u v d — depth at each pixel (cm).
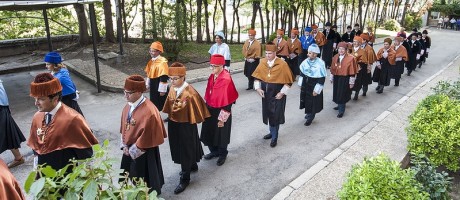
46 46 1605
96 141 434
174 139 526
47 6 971
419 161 517
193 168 598
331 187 534
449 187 527
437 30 3850
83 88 1082
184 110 507
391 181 367
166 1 1891
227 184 569
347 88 861
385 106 995
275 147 705
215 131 604
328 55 1576
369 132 747
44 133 402
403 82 1305
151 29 1395
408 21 3750
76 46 1634
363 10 3831
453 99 713
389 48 1099
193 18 1656
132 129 443
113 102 966
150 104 450
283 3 1903
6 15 1839
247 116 874
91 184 212
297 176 595
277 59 677
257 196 538
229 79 578
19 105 926
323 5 2678
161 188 540
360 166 409
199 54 1584
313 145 717
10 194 241
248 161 645
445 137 564
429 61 1833
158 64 773
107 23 1719
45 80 389
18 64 1323
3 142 574
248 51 1066
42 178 205
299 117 883
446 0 4650
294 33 1220
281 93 664
